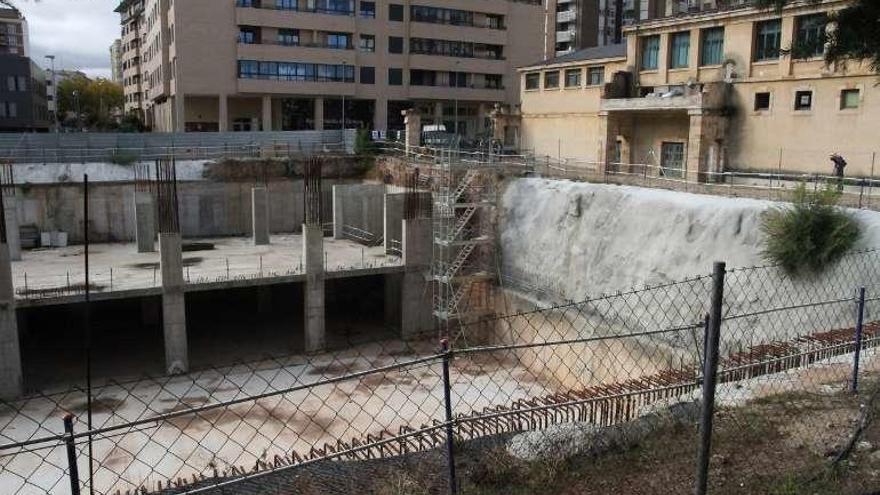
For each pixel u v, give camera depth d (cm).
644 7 8844
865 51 951
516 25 6819
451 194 3144
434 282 3127
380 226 3906
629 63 3481
